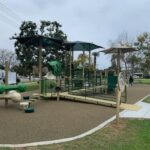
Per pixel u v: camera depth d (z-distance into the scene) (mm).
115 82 20047
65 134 8977
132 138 8648
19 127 9883
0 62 72375
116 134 9141
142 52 57531
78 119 11484
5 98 14227
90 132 9234
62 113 12836
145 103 16828
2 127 9859
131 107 15016
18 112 12930
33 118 11500
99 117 12055
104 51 22984
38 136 8688
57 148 7527
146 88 29891
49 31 49844
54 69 18203
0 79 30328
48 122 10773
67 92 18781
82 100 16516
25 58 52531
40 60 18625
